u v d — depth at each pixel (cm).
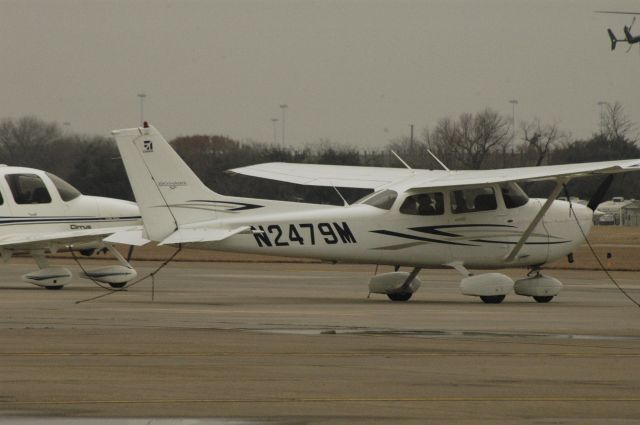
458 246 5962
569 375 3238
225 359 3491
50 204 6900
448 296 6506
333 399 2864
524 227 6047
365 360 3491
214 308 5328
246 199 5666
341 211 5775
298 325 4484
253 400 2842
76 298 5981
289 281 7800
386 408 2762
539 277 6047
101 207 7044
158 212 5562
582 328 4475
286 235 5684
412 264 5953
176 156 5575
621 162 5525
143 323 4503
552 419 2655
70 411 2694
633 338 4116
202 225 5584
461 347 3809
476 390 2997
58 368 3288
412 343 3906
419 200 5894
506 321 4759
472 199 5991
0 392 2919
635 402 2855
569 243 6156
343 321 4681
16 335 4038
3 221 6762
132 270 6838
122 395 2892
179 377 3156
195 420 2612
